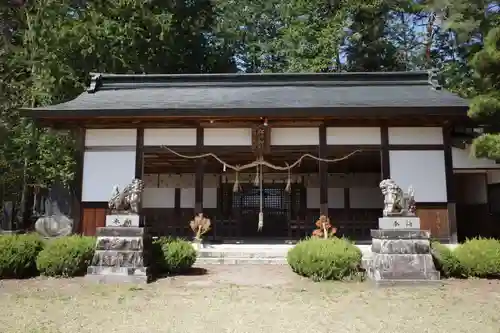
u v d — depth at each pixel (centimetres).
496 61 957
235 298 694
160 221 1641
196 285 805
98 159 1302
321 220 1188
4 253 865
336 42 2461
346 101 1249
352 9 2489
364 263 942
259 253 1117
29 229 1839
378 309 623
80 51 1825
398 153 1270
